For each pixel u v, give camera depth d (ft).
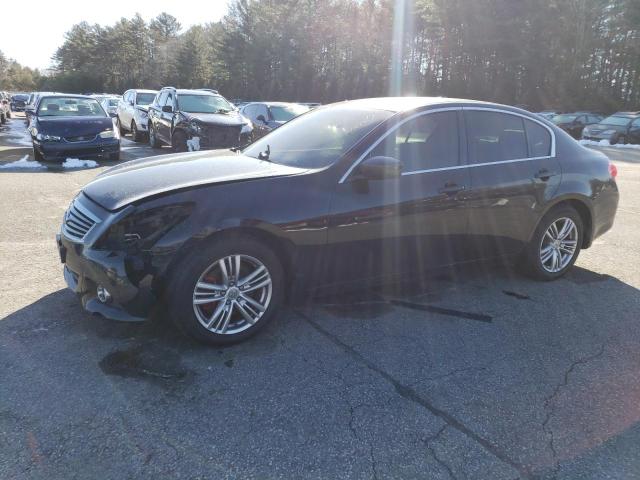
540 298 14.42
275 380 9.75
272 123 45.39
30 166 34.42
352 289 12.32
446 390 9.66
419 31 153.58
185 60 228.84
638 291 15.20
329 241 11.43
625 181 37.55
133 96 61.21
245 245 10.62
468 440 8.27
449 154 13.21
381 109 13.16
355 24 171.94
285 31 177.06
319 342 11.34
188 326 10.34
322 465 7.59
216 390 9.35
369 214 11.76
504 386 9.88
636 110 118.93
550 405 9.31
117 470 7.34
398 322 12.53
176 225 9.98
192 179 10.95
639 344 11.80
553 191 14.96
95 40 289.33
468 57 138.72
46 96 39.63
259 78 186.39
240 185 10.70
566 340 11.91
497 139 14.21
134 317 10.14
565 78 121.19
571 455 8.02
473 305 13.78
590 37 117.80
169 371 9.91
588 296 14.69
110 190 10.89
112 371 9.82
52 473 7.23
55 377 9.53
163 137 46.11
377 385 9.73
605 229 16.90
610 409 9.24
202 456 7.68
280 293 11.41
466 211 13.29
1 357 10.13
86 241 10.25
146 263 9.89
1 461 7.41
